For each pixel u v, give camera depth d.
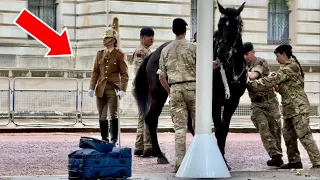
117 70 20.23
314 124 32.62
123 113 31.80
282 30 41.88
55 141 24.75
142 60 20.50
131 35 37.66
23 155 20.72
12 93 29.95
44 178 15.34
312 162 17.53
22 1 38.09
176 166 16.03
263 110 18.48
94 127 29.23
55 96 30.50
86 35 38.19
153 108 18.67
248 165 18.89
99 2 37.69
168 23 38.31
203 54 15.47
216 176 15.37
